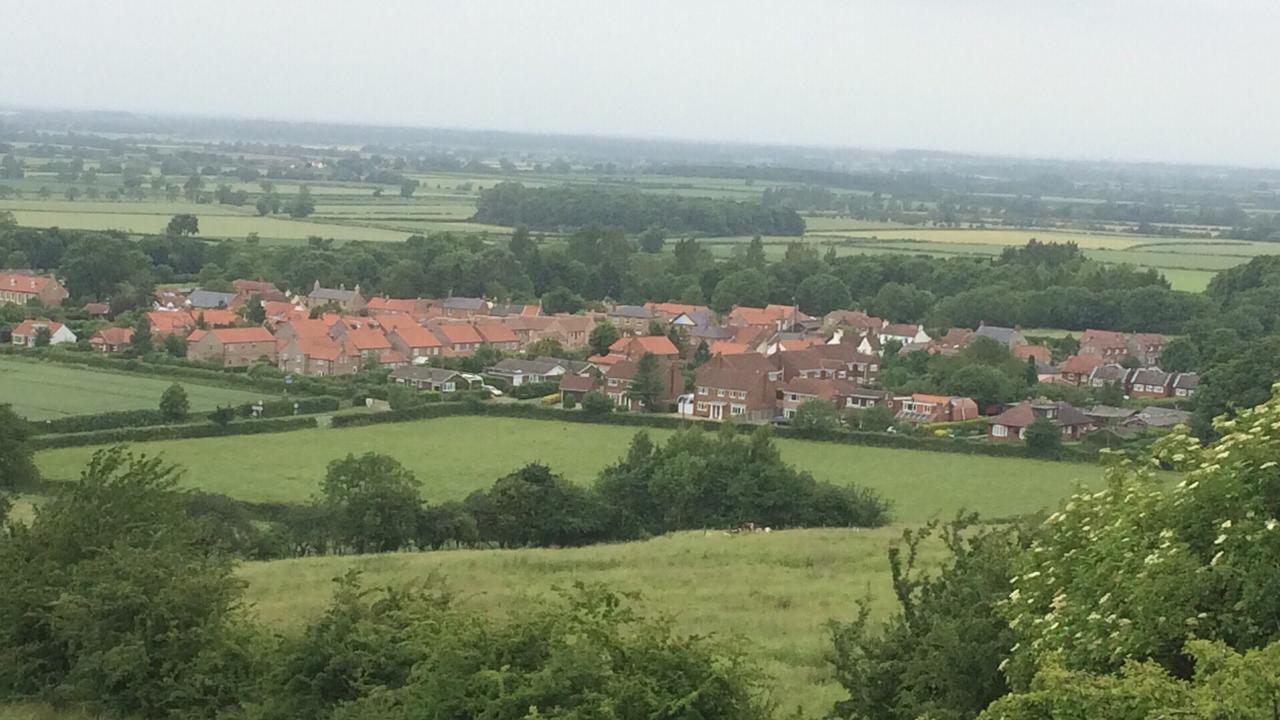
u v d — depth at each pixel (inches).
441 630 875.4
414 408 4254.4
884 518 2957.7
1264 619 686.5
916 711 855.1
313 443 3786.9
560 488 2800.2
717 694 809.5
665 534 2706.7
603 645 823.7
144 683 1055.0
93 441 3612.2
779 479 2957.7
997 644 839.1
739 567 1908.2
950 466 3639.3
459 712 819.4
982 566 910.4
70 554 1208.2
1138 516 768.9
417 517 2576.3
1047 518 898.1
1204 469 745.0
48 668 1127.0
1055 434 3782.0
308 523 2536.9
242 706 997.8
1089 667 728.3
